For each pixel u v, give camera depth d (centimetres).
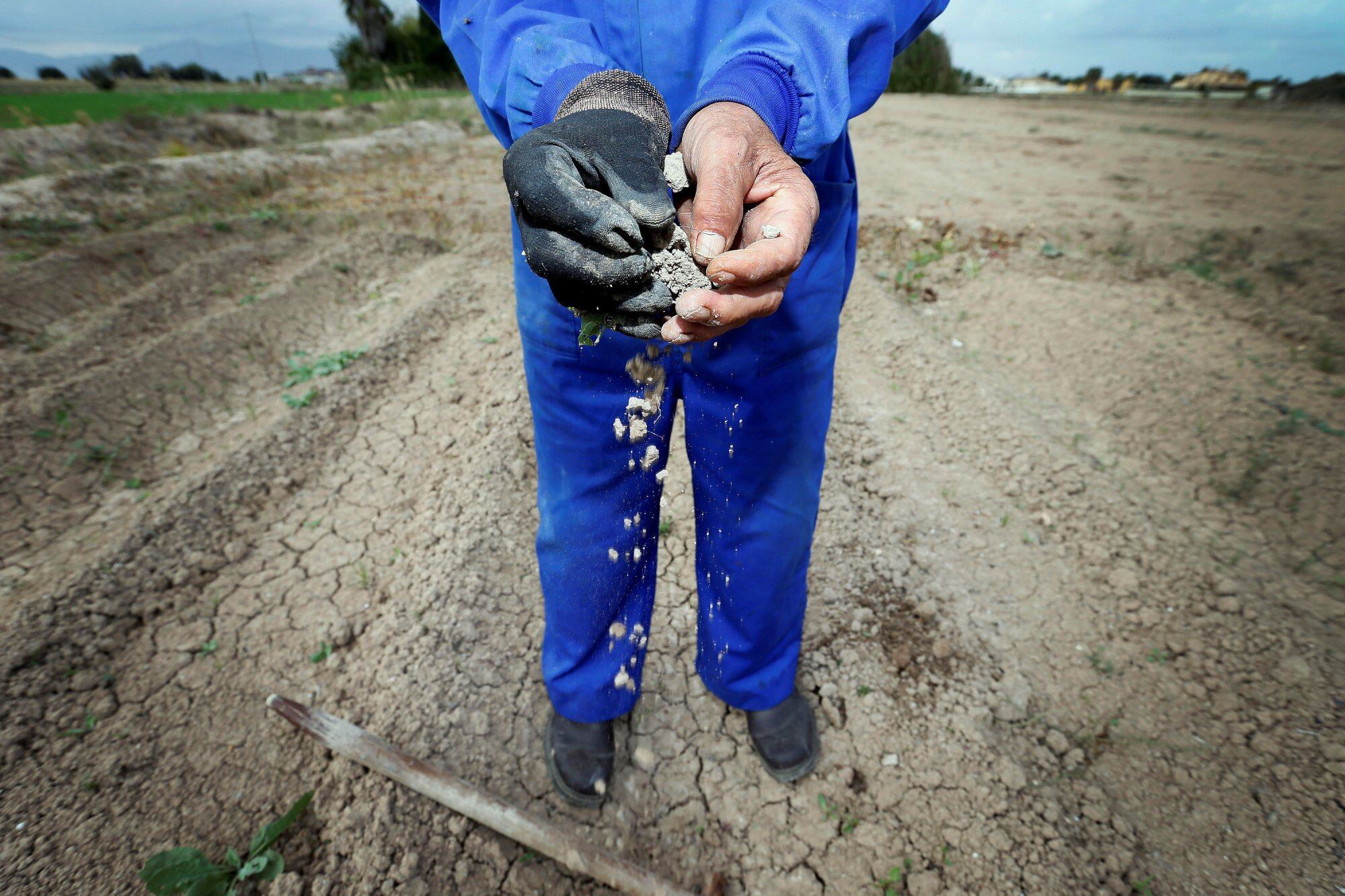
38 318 425
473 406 344
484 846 183
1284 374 343
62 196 623
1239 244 489
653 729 211
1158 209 580
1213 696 213
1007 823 187
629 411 145
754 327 134
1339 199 596
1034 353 383
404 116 1225
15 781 199
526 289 136
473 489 281
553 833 178
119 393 345
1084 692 217
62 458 310
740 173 96
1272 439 301
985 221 553
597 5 125
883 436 320
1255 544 263
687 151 106
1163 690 216
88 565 254
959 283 460
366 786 193
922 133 1030
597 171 96
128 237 530
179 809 196
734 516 159
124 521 285
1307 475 282
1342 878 173
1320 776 191
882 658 227
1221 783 193
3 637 227
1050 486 285
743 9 123
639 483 156
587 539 158
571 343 138
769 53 111
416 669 221
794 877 183
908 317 406
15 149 777
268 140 1023
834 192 131
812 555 260
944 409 333
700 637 190
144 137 903
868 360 374
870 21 118
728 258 89
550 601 172
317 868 183
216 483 295
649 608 180
